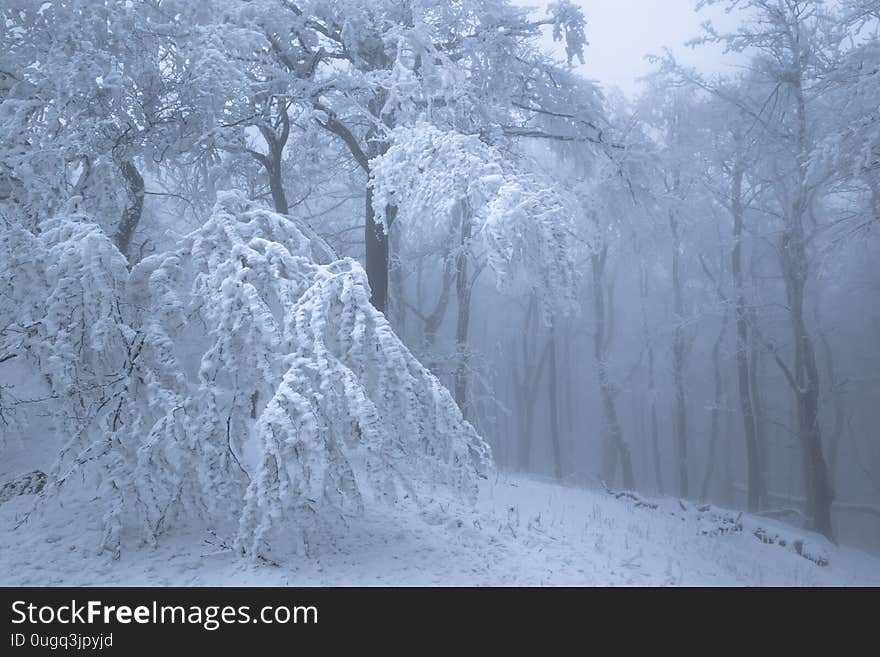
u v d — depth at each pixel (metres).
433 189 10.16
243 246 7.61
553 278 10.11
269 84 13.57
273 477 6.59
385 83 12.06
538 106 16.20
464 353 18.17
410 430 7.33
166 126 12.60
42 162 9.94
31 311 7.91
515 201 9.43
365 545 7.73
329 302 7.39
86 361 7.73
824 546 15.66
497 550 8.23
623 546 9.38
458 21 14.56
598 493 15.72
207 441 7.04
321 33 14.38
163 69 12.30
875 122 14.72
